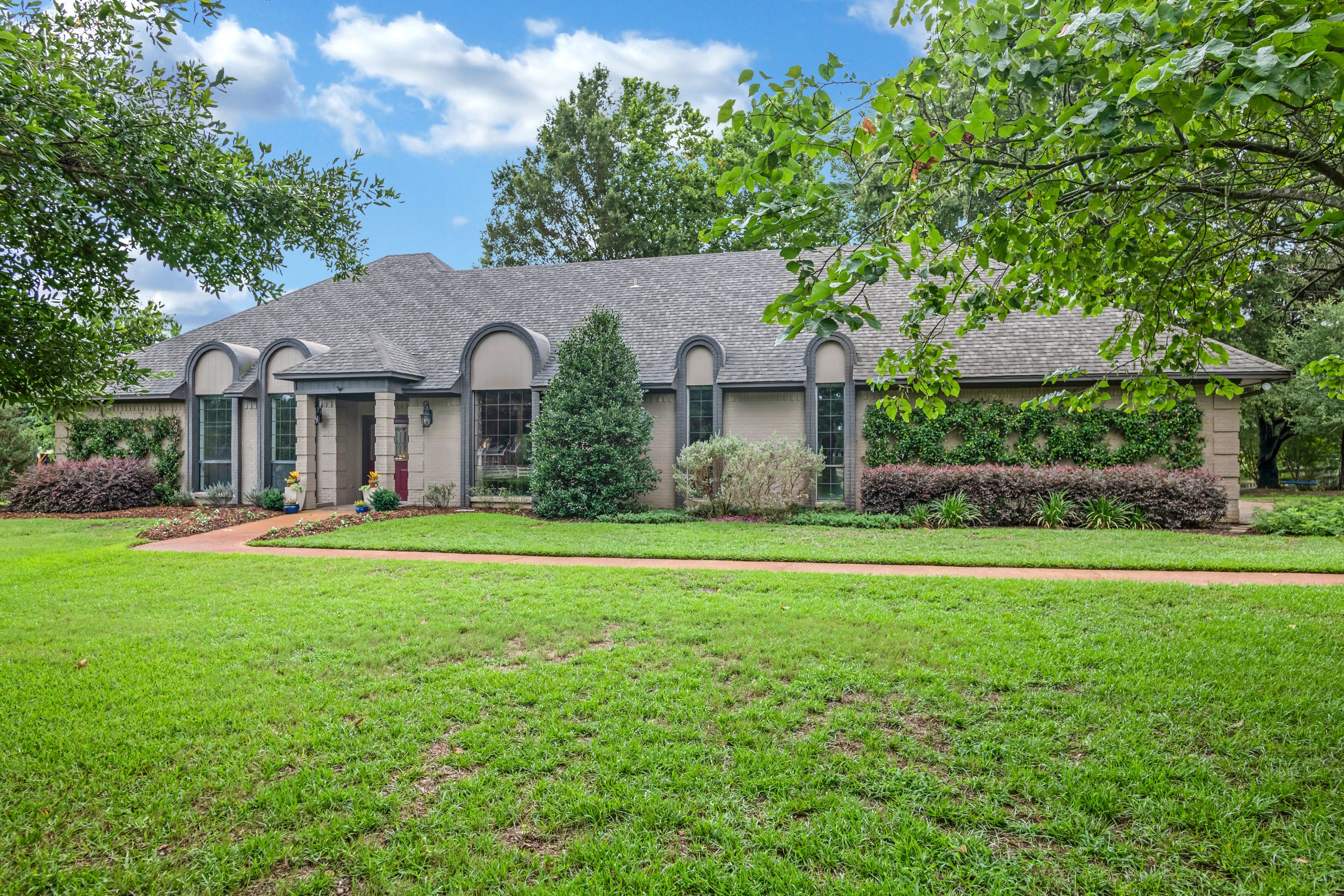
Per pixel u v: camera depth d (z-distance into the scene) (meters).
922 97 3.48
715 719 4.49
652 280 21.50
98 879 3.04
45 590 8.59
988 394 16.05
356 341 18.92
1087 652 5.64
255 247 6.01
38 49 4.00
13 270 5.01
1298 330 24.66
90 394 5.94
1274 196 3.88
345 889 2.99
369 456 21.14
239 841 3.33
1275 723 4.32
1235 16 2.39
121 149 4.48
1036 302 4.80
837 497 16.89
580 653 5.93
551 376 17.81
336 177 6.23
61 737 4.31
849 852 3.12
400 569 9.95
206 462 19.23
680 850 3.20
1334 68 2.10
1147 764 3.85
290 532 13.71
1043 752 4.02
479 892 2.93
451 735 4.36
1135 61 2.69
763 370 17.16
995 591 7.94
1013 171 4.28
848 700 4.85
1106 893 2.90
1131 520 14.02
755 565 10.18
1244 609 7.03
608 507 16.12
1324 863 3.02
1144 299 4.87
